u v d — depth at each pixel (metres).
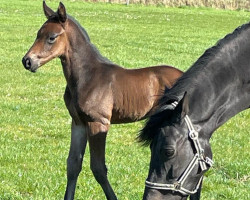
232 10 53.47
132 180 10.12
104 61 9.23
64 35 8.84
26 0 48.88
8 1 47.53
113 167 10.62
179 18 43.38
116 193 9.48
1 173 10.17
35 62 8.73
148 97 9.10
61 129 13.33
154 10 48.56
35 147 11.80
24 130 13.14
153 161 5.51
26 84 17.97
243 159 11.51
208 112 5.83
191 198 7.81
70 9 44.28
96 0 51.72
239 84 6.11
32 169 10.53
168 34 33.06
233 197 9.54
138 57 23.73
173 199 5.48
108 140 12.55
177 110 5.55
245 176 10.61
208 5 54.19
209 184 10.06
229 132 13.70
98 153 8.66
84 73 8.91
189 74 5.95
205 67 5.99
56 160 11.00
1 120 13.77
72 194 8.86
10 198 9.12
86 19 38.53
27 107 15.10
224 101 6.01
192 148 5.55
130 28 35.12
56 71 20.28
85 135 8.92
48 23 8.86
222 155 11.72
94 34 31.23
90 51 9.05
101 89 8.87
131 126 13.90
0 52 23.75
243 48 6.18
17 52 23.97
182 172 5.49
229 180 10.33
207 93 5.87
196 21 41.81
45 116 14.45
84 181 10.04
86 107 8.71
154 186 5.45
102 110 8.77
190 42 29.88
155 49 26.55
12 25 33.28
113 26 35.53
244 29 6.29
